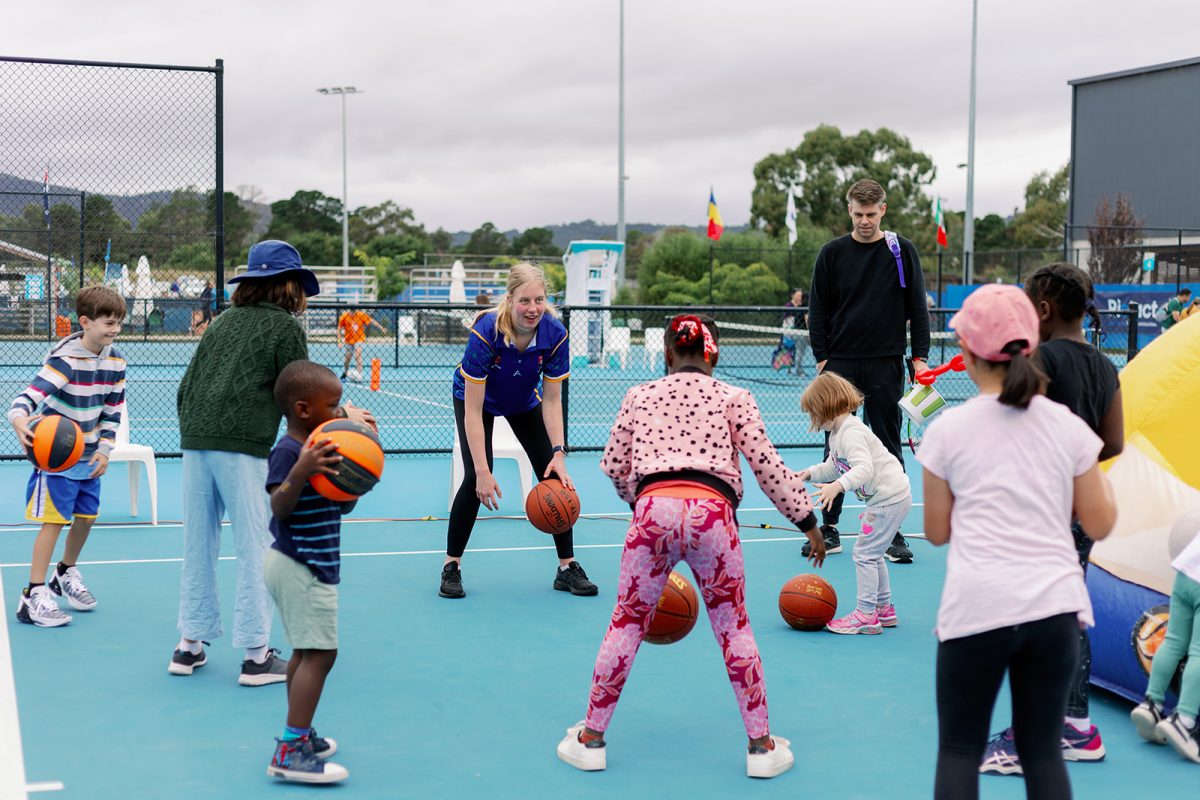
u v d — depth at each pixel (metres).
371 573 7.38
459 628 6.13
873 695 5.13
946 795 3.21
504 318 6.43
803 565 7.73
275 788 4.04
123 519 8.94
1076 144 40.56
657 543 4.13
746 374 24.27
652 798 4.00
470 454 6.64
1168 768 4.32
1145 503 5.09
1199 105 36.69
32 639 5.79
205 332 5.24
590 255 24.06
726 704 5.02
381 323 25.55
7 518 8.95
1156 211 38.03
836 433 6.07
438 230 87.19
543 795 4.02
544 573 7.43
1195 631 4.42
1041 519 3.20
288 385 4.21
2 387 17.88
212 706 4.88
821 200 59.53
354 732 4.62
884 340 7.75
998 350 3.27
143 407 17.12
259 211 83.50
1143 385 5.36
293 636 4.07
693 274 42.19
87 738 4.49
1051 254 42.34
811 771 4.27
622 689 4.73
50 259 16.09
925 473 3.35
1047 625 3.13
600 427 15.83
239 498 5.07
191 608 5.22
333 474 3.96
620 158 35.31
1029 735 3.25
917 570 7.65
